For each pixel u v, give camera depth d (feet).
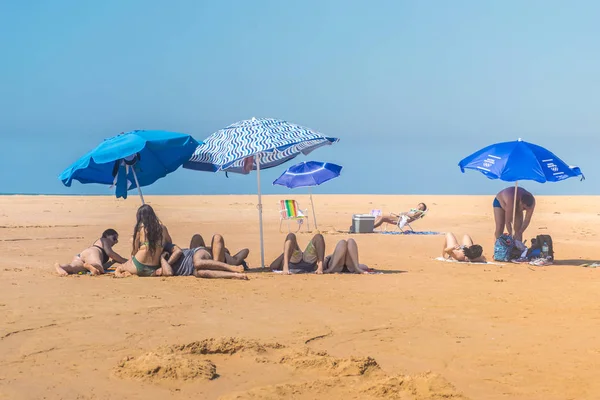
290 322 25.17
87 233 72.49
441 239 67.31
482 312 27.76
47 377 17.69
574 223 90.02
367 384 17.10
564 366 19.72
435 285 35.22
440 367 19.58
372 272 40.88
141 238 37.24
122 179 42.70
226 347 20.39
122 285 33.24
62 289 31.58
